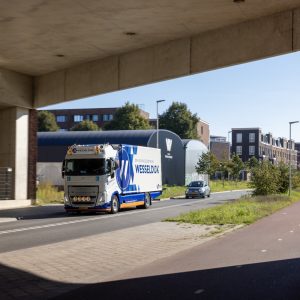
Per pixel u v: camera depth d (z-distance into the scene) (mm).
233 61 19672
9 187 29812
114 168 24859
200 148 76312
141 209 28172
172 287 7789
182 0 17000
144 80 23672
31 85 30234
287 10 17812
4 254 10977
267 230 15852
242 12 18125
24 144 30375
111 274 8820
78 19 19312
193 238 13820
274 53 18250
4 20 19406
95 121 115500
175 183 66812
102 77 25828
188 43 21484
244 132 130625
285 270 9195
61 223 19500
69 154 24891
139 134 60969
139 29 20547
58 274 8789
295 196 39531
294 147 164500
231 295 7281
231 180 94750
